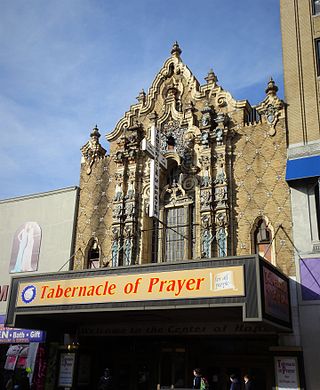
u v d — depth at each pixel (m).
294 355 19.14
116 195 26.30
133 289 18.97
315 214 20.86
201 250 22.97
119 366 23.81
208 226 22.98
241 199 23.00
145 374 22.89
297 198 21.48
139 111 27.73
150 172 23.70
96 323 24.41
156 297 18.34
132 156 26.42
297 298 20.12
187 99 26.64
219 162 23.94
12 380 25.06
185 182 24.86
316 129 22.19
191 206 24.58
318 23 24.25
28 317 22.45
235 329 20.86
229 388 20.89
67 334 24.97
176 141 25.73
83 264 26.47
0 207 30.72
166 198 25.31
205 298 17.38
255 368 20.73
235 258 17.34
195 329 21.75
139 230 25.30
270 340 20.58
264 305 16.61
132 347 23.59
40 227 28.80
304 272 20.33
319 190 20.70
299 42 24.20
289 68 23.86
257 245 22.17
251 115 25.52
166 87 27.53
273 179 22.52
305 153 21.95
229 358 21.25
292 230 21.27
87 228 27.12
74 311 19.97
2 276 29.03
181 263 18.31
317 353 19.09
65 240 27.53
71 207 28.08
